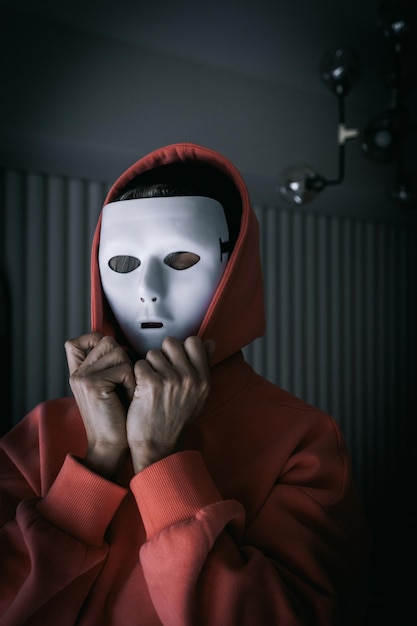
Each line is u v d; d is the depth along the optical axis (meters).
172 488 0.56
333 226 3.16
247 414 0.70
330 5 2.27
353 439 3.25
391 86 1.88
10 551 0.61
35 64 1.90
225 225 0.74
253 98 2.49
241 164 2.43
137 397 0.59
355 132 1.96
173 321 0.69
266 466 0.64
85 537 0.58
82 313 2.23
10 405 2.07
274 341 2.90
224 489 0.63
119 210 0.73
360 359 3.29
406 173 2.16
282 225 2.93
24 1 1.88
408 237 3.55
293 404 0.72
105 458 0.61
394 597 2.23
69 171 2.17
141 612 0.58
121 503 0.66
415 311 3.58
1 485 0.73
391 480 3.43
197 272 0.70
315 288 3.08
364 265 3.32
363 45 2.57
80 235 2.22
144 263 0.70
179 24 2.16
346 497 0.66
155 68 2.19
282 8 2.25
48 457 0.69
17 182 2.09
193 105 2.29
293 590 0.56
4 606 0.59
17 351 2.08
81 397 0.62
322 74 1.99
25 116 1.88
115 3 2.01
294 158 2.62
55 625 0.57
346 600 0.60
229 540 0.56
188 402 0.60
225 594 0.52
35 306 2.12
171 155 0.81
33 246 2.12
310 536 0.59
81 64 2.01
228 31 2.27
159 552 0.53
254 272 0.78
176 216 0.70
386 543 2.90
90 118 2.02
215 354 0.71
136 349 0.72
